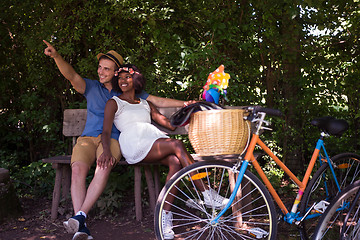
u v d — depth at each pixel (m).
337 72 5.08
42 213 3.79
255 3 4.61
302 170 5.01
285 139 4.98
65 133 4.18
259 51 4.86
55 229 3.36
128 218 3.65
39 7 5.06
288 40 4.62
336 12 4.79
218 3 4.63
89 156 3.34
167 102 3.84
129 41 5.03
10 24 5.36
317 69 5.06
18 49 5.46
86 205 3.03
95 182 3.12
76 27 4.71
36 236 3.18
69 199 3.83
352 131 5.12
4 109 5.77
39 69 5.23
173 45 4.63
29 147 5.85
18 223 3.53
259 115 2.87
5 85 5.56
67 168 3.84
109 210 3.76
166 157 3.28
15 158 5.31
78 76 3.65
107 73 3.66
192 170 2.62
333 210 2.59
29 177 4.85
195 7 4.73
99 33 4.97
